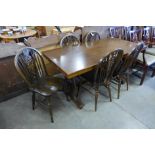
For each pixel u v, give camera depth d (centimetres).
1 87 246
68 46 264
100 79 220
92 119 227
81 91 279
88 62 209
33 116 233
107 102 255
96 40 297
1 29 413
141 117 229
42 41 266
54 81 229
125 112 237
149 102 254
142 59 284
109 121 223
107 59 201
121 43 275
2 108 247
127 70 267
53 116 232
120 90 280
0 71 233
